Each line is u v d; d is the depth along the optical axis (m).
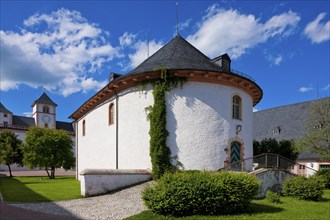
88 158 22.52
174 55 17.59
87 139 23.09
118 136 17.55
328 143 20.89
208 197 8.54
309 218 8.30
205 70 15.52
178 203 8.42
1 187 17.45
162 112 15.48
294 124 33.19
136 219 8.26
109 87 17.97
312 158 27.48
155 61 17.58
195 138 15.44
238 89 17.20
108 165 18.64
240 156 16.64
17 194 13.55
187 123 15.52
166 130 15.45
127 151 16.78
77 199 11.93
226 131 16.14
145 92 16.30
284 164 14.20
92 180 12.98
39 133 28.09
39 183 20.23
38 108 64.75
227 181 8.85
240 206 8.89
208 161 15.39
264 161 13.62
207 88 16.00
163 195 8.48
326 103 23.81
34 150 27.36
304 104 34.16
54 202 11.18
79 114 25.69
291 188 12.32
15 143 32.28
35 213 9.06
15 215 8.66
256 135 36.78
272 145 22.80
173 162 15.22
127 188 13.74
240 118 17.06
